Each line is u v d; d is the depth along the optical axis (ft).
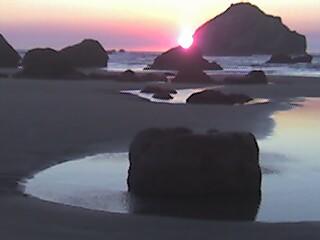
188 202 34.40
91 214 30.01
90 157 48.11
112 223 28.09
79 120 70.74
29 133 59.36
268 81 178.09
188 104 97.76
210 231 26.81
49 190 36.50
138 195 35.88
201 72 176.65
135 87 144.87
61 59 184.55
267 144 56.39
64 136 58.23
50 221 27.81
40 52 183.52
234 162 35.83
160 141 36.45
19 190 36.09
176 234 26.07
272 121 75.15
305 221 29.94
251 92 133.18
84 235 25.22
